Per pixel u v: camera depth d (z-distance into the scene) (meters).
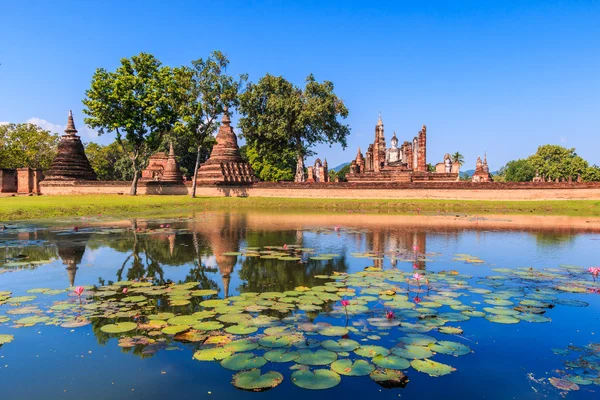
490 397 4.32
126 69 35.66
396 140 49.66
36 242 14.05
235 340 5.68
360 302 7.37
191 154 70.56
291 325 6.23
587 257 12.04
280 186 40.31
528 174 92.75
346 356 5.15
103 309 6.98
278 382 4.51
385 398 4.27
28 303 7.33
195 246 13.48
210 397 4.27
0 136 55.47
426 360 5.06
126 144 72.12
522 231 18.27
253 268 10.32
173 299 7.61
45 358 5.18
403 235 16.66
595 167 89.69
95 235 15.86
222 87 37.25
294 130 46.00
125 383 4.57
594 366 5.02
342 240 15.14
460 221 22.89
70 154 43.91
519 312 6.89
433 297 7.71
